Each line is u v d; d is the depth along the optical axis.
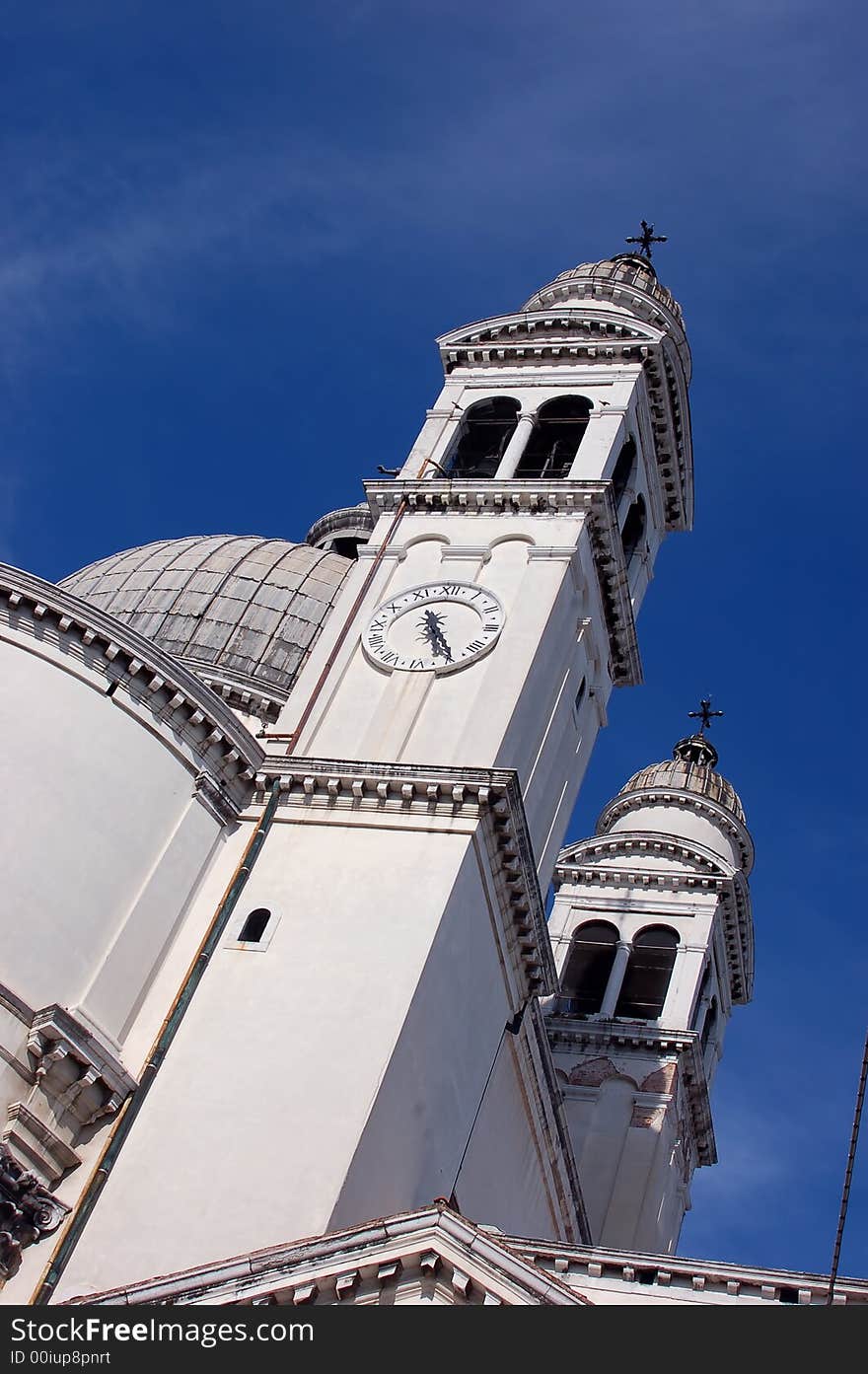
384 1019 41.91
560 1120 54.41
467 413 59.91
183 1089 41.53
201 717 47.09
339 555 66.62
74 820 44.25
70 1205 39.69
